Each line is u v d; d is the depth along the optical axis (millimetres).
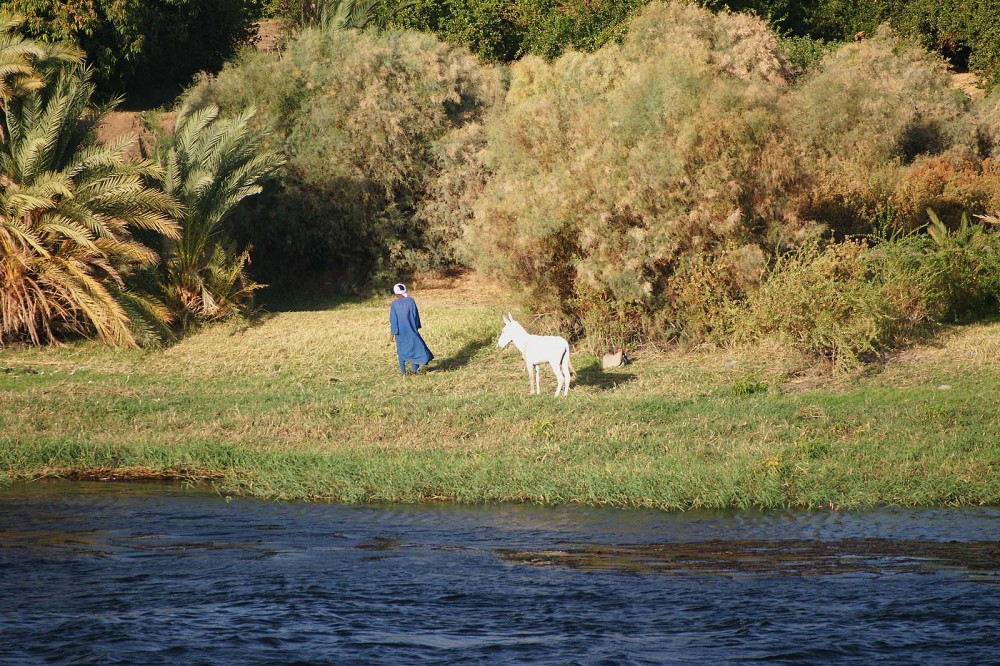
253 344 71625
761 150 64688
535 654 22750
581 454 44688
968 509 37000
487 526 35062
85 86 74875
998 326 66188
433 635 24000
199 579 28312
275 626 24547
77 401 56469
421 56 94000
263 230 92750
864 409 50781
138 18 112875
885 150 89938
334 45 95875
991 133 102500
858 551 31281
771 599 26422
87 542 32531
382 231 92062
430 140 93688
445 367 65812
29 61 71125
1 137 70125
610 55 89812
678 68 67250
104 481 42656
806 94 93938
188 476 43219
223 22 133750
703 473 40188
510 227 69875
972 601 26125
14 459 44562
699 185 64312
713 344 65750
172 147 77500
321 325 77062
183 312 75062
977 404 50719
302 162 91688
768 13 133500
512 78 102438
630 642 23484
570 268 70312
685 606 25953
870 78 98312
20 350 69500
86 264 69812
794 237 65125
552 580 28297
